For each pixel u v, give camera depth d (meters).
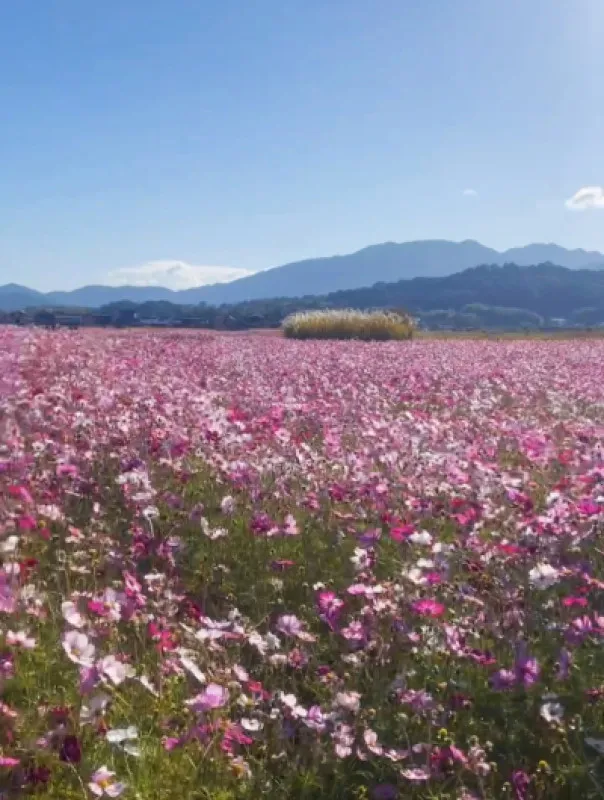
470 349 30.67
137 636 4.68
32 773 3.40
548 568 4.86
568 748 3.90
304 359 21.47
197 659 4.35
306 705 4.34
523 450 9.04
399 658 4.59
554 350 31.34
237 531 6.60
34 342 19.70
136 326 52.81
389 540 6.39
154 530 6.49
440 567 5.33
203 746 3.74
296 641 4.80
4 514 5.94
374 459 7.99
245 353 23.28
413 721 4.10
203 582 5.84
